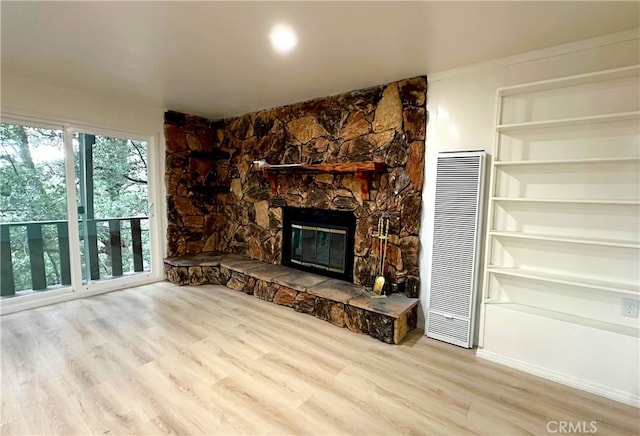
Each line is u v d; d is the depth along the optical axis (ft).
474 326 8.65
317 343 8.77
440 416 6.05
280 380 7.07
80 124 11.56
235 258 14.61
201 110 13.99
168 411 6.03
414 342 8.94
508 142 8.11
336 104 11.33
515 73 7.95
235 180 15.21
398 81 9.78
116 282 12.99
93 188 12.37
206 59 8.39
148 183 13.93
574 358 6.94
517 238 8.11
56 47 7.76
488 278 8.32
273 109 13.34
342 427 5.74
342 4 5.77
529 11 5.92
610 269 7.01
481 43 7.25
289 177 13.02
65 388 6.63
